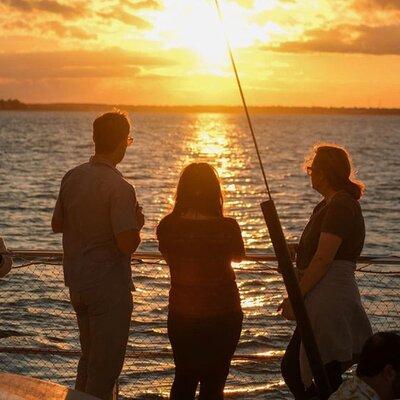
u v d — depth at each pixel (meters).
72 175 6.17
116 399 6.66
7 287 15.34
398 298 12.26
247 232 36.22
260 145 135.38
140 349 12.28
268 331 14.20
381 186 62.38
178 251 5.50
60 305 14.64
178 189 5.59
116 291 6.08
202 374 5.57
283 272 5.34
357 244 6.02
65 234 6.21
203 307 5.48
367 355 4.73
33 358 12.14
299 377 6.14
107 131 6.12
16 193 53.16
